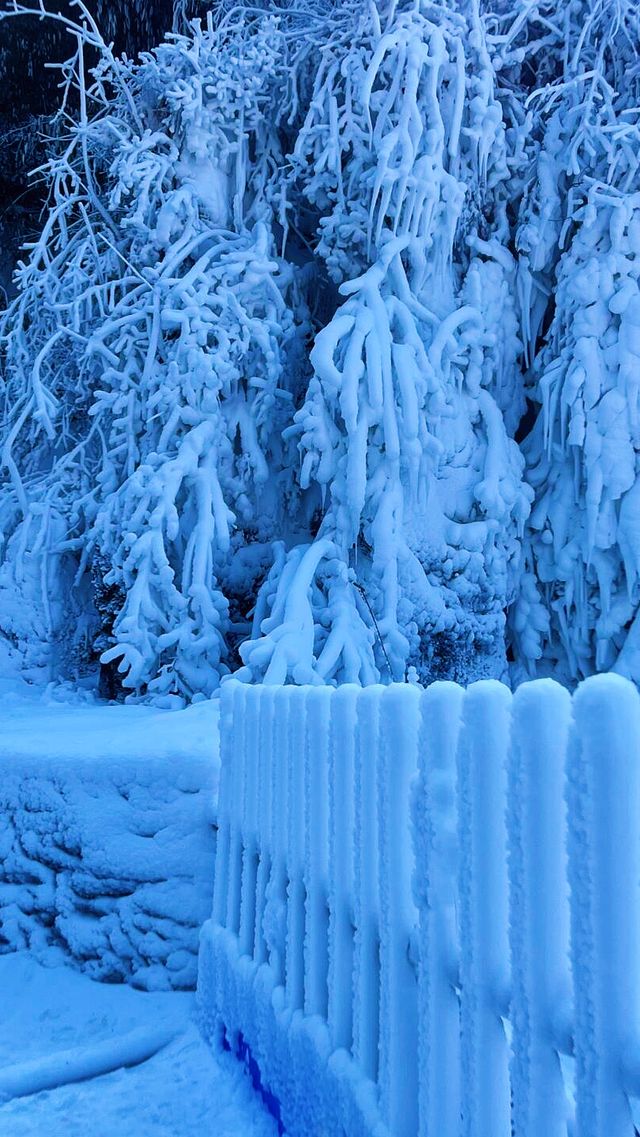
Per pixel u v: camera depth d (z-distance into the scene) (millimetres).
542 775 1832
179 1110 3566
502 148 9633
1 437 12914
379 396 8555
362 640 8258
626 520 8852
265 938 3572
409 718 2541
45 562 11406
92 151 12352
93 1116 3535
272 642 7910
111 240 11828
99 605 10398
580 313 9141
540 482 9836
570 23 10156
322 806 3176
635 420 8867
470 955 2062
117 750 5262
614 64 10047
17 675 11172
